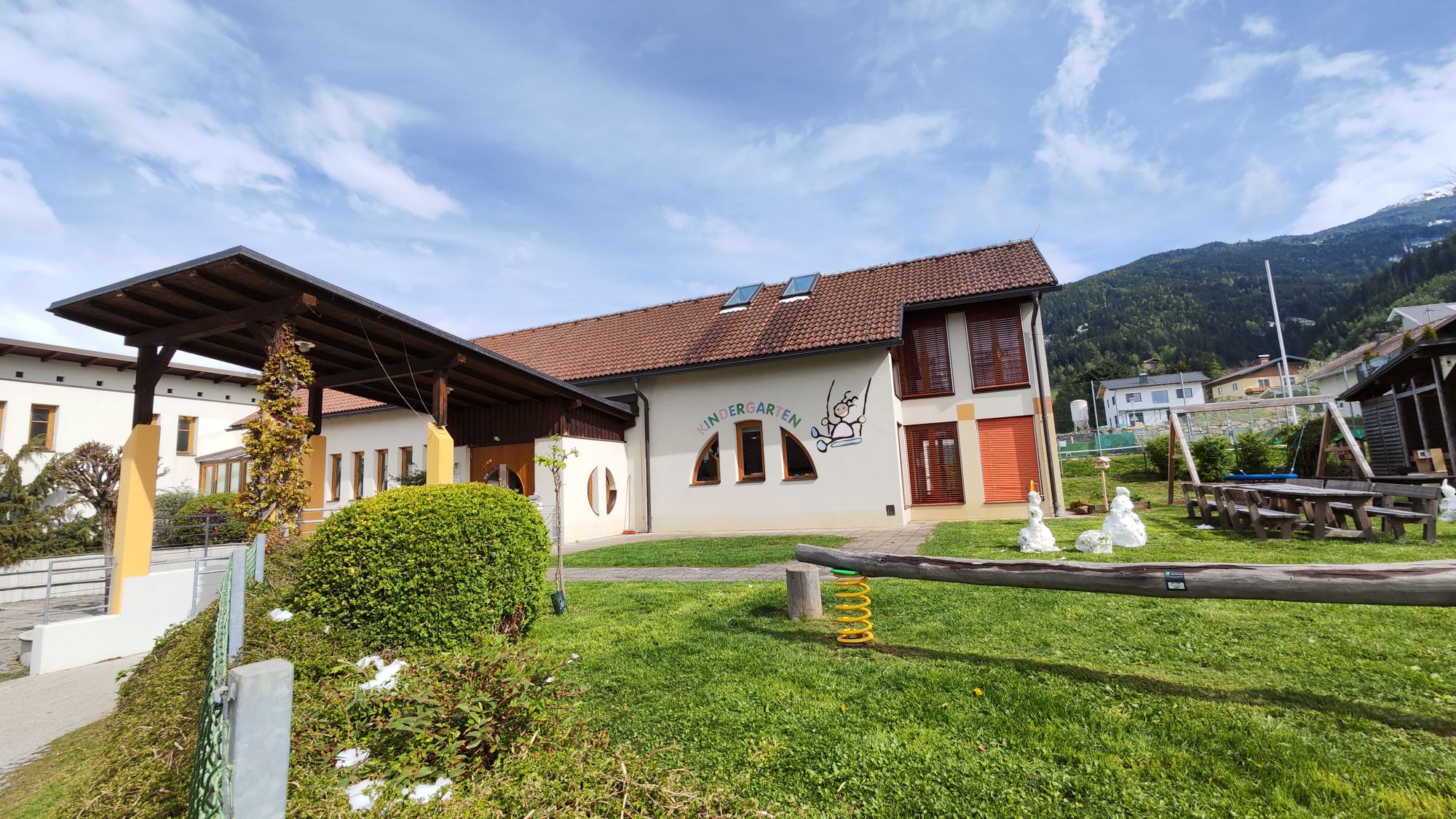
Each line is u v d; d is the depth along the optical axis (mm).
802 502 14641
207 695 2020
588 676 4441
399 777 2342
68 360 21297
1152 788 2645
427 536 5020
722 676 4277
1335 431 18359
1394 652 3984
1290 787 2598
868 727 3344
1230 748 2926
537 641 5484
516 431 14891
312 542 5383
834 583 7148
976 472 14727
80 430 21406
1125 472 20281
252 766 1511
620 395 16938
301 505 8469
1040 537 8562
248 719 1518
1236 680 3717
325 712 2875
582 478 14766
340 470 19484
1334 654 4012
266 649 3908
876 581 7062
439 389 10688
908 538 11180
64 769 4250
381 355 10883
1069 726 3232
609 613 6441
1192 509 11742
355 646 4445
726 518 15320
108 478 16516
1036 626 4992
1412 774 2639
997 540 9750
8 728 5758
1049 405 14281
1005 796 2639
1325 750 2871
